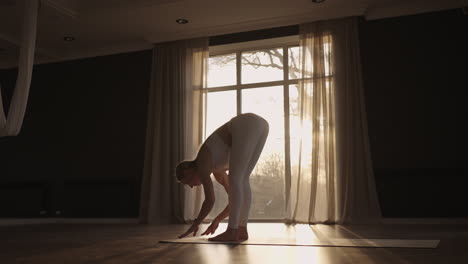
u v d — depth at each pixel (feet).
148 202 20.07
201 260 5.93
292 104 20.24
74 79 23.53
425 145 17.16
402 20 18.22
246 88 21.15
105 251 7.39
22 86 11.59
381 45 18.33
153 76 21.27
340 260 5.82
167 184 19.84
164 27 20.13
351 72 18.03
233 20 19.38
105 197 21.61
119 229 14.73
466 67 17.17
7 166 23.90
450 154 16.81
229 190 8.71
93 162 22.41
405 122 17.54
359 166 17.26
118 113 22.34
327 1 17.70
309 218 17.28
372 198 16.80
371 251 6.87
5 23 19.45
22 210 22.74
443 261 5.47
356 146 17.47
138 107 21.98
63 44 22.30
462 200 16.29
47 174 23.13
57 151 23.17
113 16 18.88
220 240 8.58
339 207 17.17
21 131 23.97
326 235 10.71
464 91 17.06
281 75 20.72
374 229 13.12
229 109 21.24
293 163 18.34
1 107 11.34
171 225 17.37
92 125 22.75
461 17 17.53
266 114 20.61
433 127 17.19
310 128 18.21
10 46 21.88
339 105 17.95
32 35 11.94
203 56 20.53
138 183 21.29
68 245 8.72
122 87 22.49
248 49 21.36
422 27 17.94
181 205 19.42
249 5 17.89
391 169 17.30
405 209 16.83
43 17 18.75
